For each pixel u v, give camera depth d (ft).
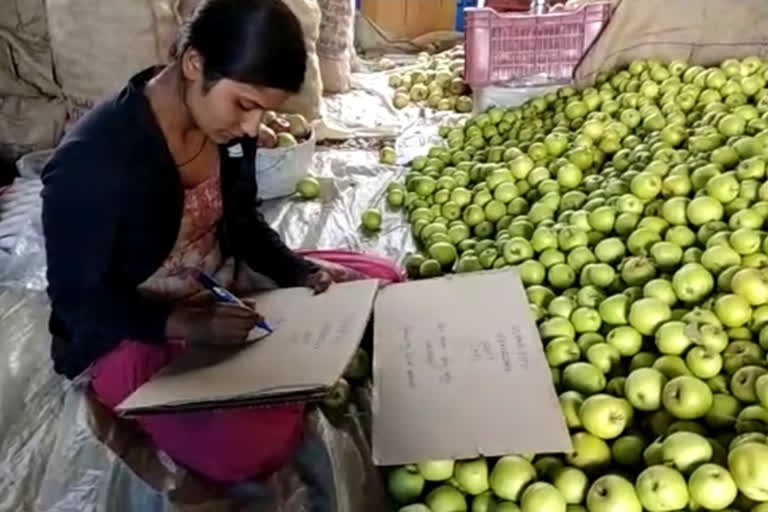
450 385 4.13
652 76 8.28
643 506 3.45
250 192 4.86
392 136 9.75
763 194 5.09
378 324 4.74
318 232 7.23
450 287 5.06
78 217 3.82
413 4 14.03
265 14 3.38
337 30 10.95
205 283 4.49
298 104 9.31
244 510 4.32
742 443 3.42
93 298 4.02
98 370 4.63
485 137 8.59
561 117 8.23
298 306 4.69
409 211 7.43
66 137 4.00
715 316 4.28
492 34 9.20
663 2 8.64
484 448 3.68
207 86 3.55
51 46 8.54
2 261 6.62
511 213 6.69
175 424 4.30
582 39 9.12
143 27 8.14
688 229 5.14
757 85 7.50
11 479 4.61
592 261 5.35
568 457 3.85
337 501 4.23
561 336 4.66
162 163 3.92
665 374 4.09
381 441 3.83
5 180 8.83
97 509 4.42
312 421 4.62
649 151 6.48
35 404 5.09
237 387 3.77
